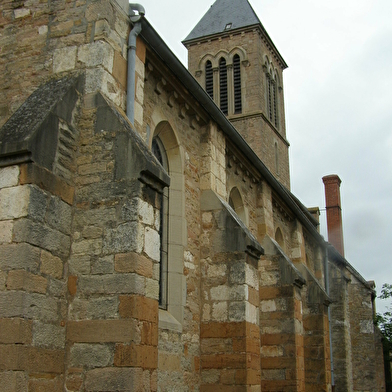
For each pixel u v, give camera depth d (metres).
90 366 7.37
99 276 7.72
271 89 34.06
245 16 33.91
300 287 16.06
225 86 33.03
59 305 7.57
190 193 12.52
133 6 10.00
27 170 7.39
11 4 10.05
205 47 34.09
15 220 7.23
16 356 6.72
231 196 15.70
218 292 12.06
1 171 7.49
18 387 6.65
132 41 9.83
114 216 7.93
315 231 23.94
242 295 11.82
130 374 7.15
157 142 12.14
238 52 32.97
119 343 7.32
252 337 11.82
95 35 9.19
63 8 9.62
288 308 15.39
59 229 7.79
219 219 12.58
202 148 13.37
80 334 7.54
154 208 8.24
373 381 27.80
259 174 16.78
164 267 11.40
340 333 26.97
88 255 7.87
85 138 8.49
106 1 9.38
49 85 8.87
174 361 10.62
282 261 15.84
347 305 27.98
